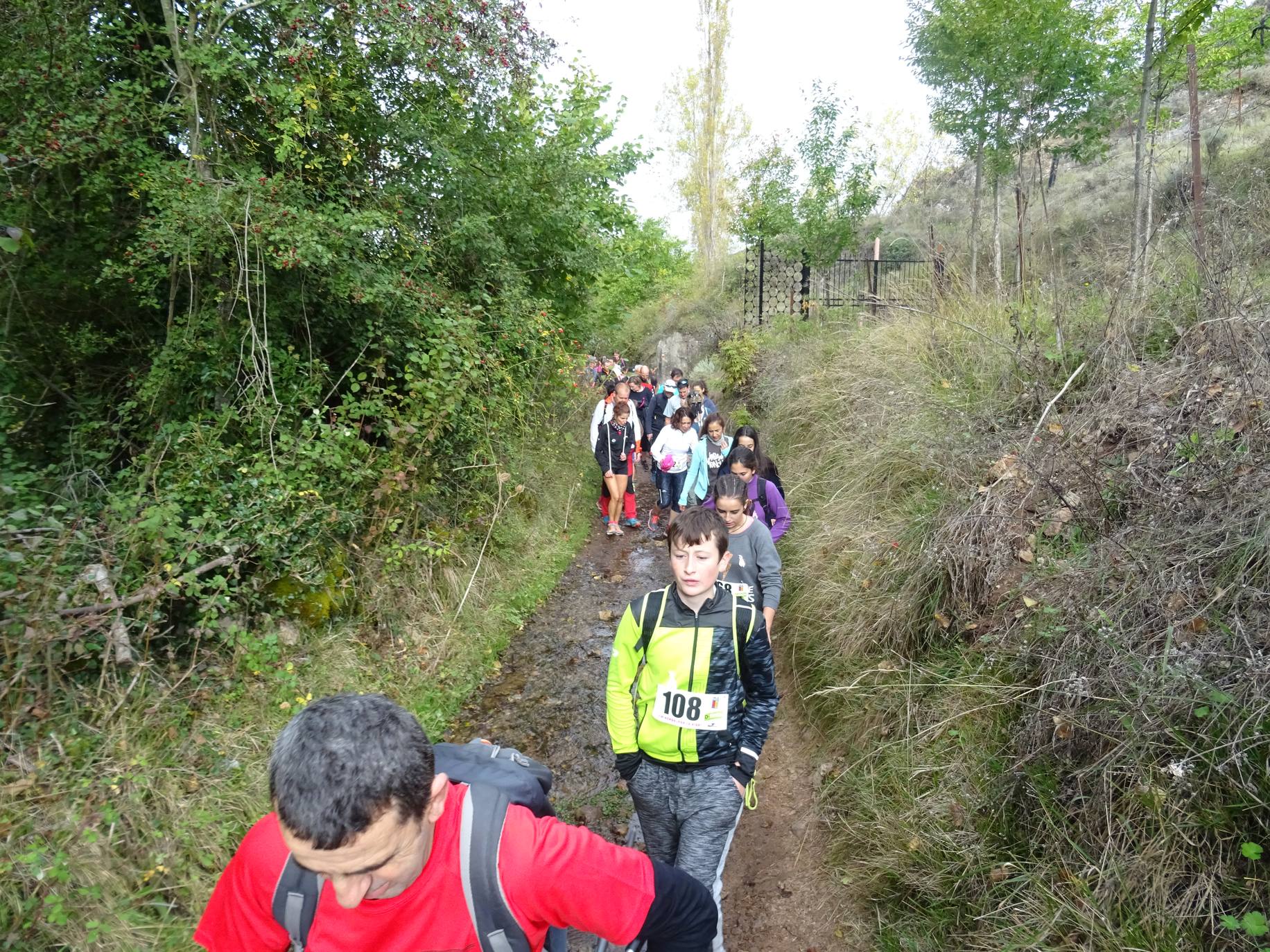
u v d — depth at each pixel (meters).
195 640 3.89
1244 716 2.33
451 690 4.99
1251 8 7.95
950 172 19.47
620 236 12.99
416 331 6.52
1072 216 11.40
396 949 1.34
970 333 6.47
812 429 7.99
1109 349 4.60
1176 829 2.32
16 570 3.20
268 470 4.56
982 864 2.75
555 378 9.80
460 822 1.37
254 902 1.38
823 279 13.44
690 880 1.57
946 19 8.81
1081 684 2.73
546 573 7.20
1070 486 3.75
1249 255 4.59
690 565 2.51
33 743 3.00
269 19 5.86
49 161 4.74
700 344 20.34
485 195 8.09
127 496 4.12
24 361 5.17
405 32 5.78
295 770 1.10
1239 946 2.08
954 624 3.77
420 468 5.90
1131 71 8.60
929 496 4.70
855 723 3.95
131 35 5.46
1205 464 3.21
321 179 6.18
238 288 5.14
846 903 3.18
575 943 3.19
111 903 2.63
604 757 4.45
